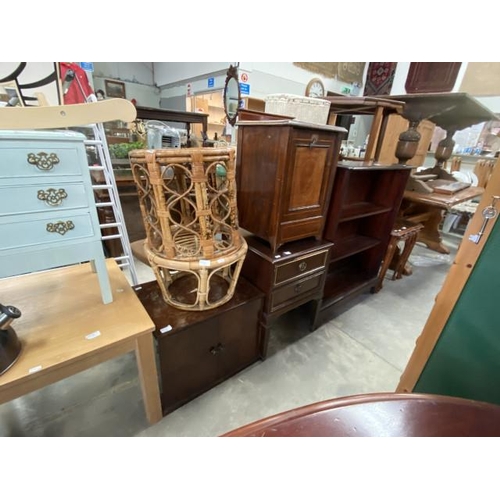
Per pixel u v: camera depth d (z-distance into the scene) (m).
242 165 1.27
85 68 3.04
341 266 2.24
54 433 1.06
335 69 4.55
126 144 2.34
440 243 3.25
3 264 0.74
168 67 5.39
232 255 1.03
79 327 0.88
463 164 3.88
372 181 1.98
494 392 0.81
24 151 0.68
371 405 0.52
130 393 1.24
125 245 1.47
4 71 2.64
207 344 1.15
